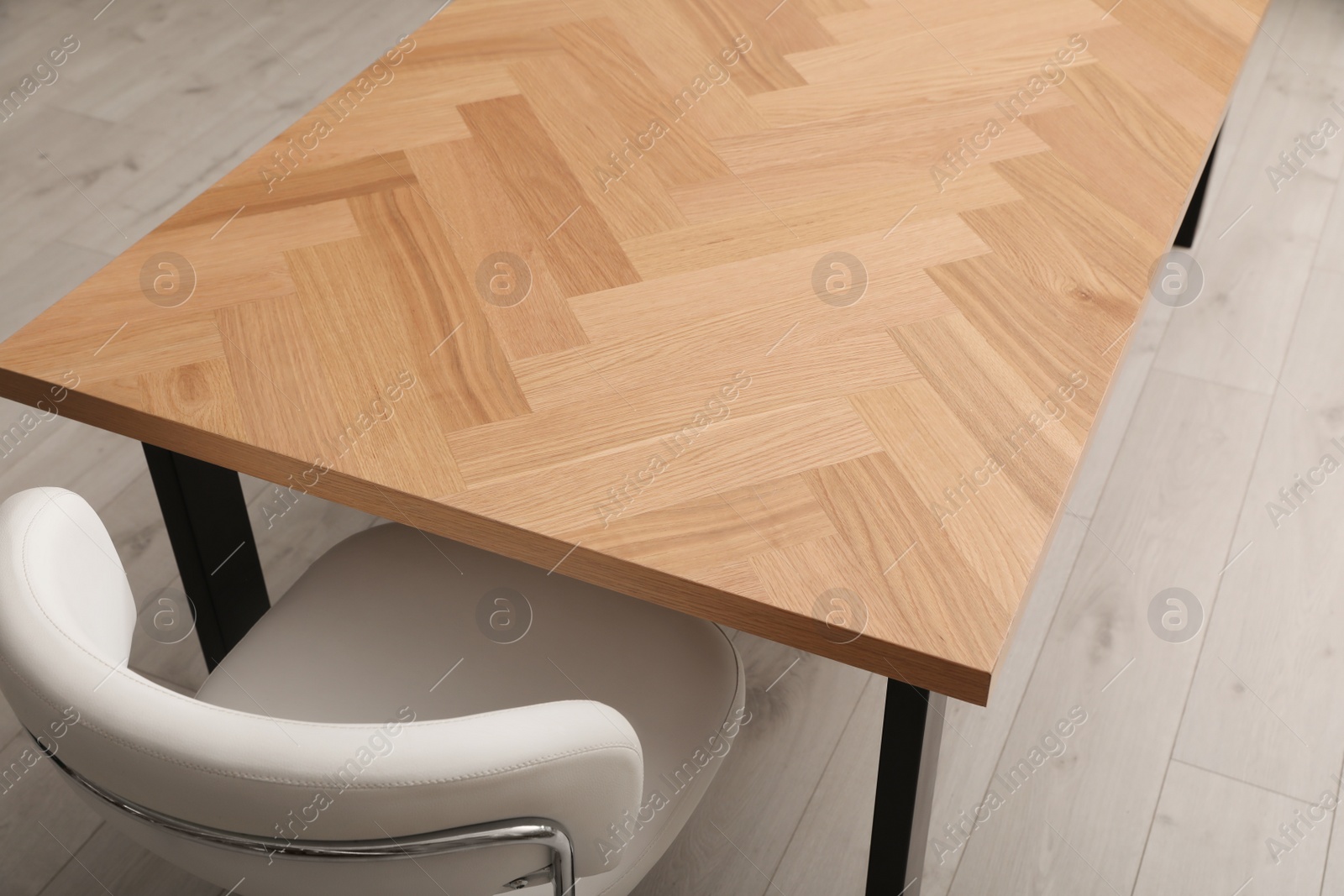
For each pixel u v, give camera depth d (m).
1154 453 2.28
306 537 2.16
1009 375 1.23
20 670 0.88
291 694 1.25
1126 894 1.61
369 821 0.84
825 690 1.89
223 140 3.17
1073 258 1.39
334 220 1.46
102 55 3.53
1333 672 1.90
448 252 1.40
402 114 1.66
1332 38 3.61
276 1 3.81
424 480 1.11
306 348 1.26
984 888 1.62
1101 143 1.60
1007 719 1.83
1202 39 1.84
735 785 1.75
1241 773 1.76
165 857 1.01
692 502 1.09
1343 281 2.70
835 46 1.82
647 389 1.21
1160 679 1.88
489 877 0.95
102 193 2.98
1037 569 1.05
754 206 1.48
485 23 1.88
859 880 1.63
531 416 1.18
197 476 1.48
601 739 0.90
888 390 1.21
